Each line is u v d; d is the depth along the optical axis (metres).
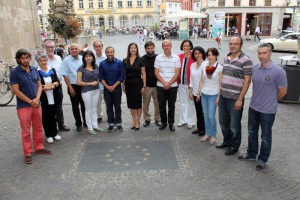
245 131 5.98
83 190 3.98
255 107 4.36
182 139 5.65
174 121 6.68
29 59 4.67
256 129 4.55
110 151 5.16
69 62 5.88
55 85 5.42
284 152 5.00
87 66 5.77
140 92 5.97
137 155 4.98
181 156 4.92
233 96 4.65
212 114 5.27
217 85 5.12
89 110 5.92
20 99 4.69
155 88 6.19
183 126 6.38
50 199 3.79
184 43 5.91
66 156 5.00
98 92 5.96
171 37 33.84
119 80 5.90
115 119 6.27
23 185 4.12
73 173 4.42
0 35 10.20
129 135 5.90
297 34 21.00
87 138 5.79
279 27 36.59
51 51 5.82
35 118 4.94
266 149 4.38
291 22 35.50
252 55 17.73
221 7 36.62
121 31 57.94
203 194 3.84
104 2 64.19
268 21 36.84
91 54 5.71
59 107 6.09
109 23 65.31
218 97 4.99
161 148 5.25
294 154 4.93
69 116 7.19
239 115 4.74
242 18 37.03
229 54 4.75
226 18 37.19
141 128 6.29
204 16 28.66
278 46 21.20
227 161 4.71
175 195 3.83
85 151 5.18
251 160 4.72
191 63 5.90
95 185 4.09
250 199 3.72
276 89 4.17
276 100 4.22
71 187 4.05
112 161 4.78
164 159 4.82
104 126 6.47
